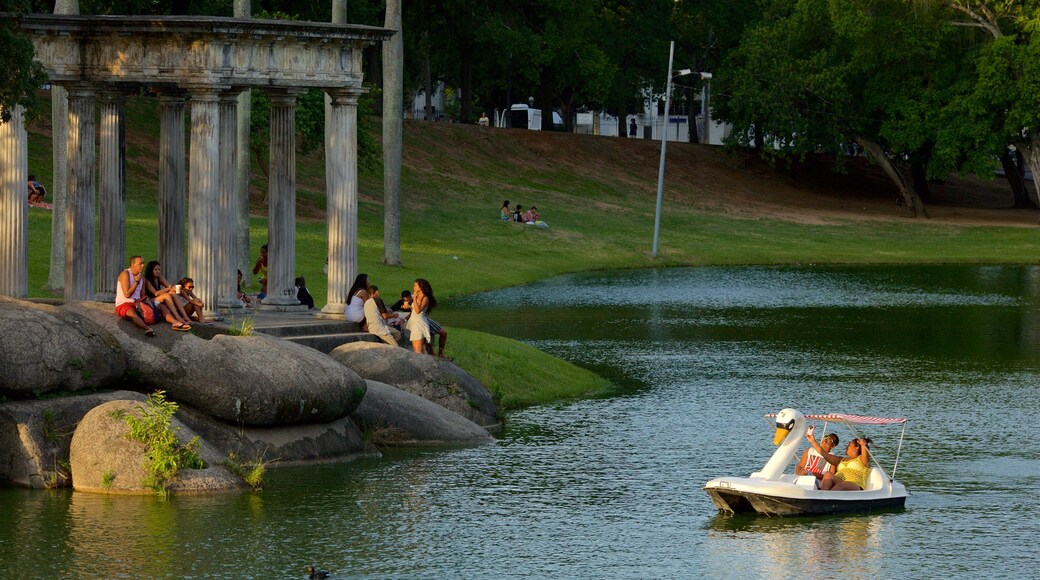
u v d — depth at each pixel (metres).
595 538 34.62
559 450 46.00
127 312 41.66
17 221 50.41
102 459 37.91
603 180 166.88
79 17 49.50
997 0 152.38
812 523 36.69
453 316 85.06
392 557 32.53
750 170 183.75
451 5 161.12
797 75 161.88
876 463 39.28
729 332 80.19
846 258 137.00
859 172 193.25
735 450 46.25
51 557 31.72
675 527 35.94
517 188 155.38
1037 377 63.62
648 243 139.00
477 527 35.56
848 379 62.72
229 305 54.28
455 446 46.47
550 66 174.00
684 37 190.12
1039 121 149.25
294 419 42.19
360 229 119.94
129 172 116.69
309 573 30.53
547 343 73.94
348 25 52.66
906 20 154.75
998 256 139.88
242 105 80.44
